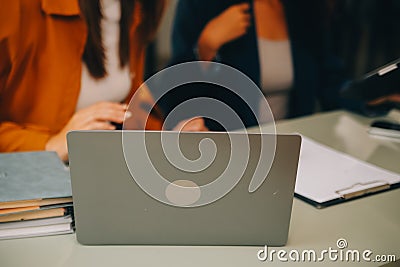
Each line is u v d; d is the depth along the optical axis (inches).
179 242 42.9
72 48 65.8
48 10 63.3
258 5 76.0
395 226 47.0
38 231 43.6
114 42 67.8
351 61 87.7
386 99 75.3
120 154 39.6
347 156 58.9
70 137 38.9
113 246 42.7
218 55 74.9
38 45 64.1
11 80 63.9
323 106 86.1
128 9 67.2
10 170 47.6
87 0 64.8
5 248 42.0
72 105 67.9
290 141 39.7
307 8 80.2
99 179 40.3
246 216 42.2
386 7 87.7
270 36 78.1
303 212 48.5
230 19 74.3
